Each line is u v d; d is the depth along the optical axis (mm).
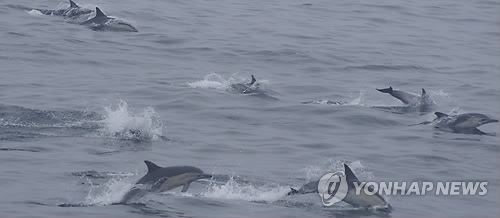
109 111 99188
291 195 76938
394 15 163625
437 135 96750
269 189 78375
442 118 101188
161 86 111125
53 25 140500
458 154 90938
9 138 88938
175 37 138250
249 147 90375
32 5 153375
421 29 154250
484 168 87125
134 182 78250
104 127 93812
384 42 143500
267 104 105750
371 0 175375
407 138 95375
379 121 101500
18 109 97688
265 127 97625
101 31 139000
